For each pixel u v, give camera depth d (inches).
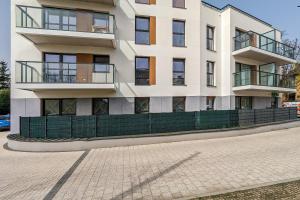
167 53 564.1
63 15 446.0
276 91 709.9
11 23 465.7
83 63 470.9
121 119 391.5
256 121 535.5
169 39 567.2
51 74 430.3
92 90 499.2
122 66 527.8
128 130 395.5
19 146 353.1
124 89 527.2
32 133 370.3
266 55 656.4
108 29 468.8
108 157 297.0
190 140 413.1
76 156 308.8
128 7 534.9
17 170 249.9
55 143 345.1
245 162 254.1
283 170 219.9
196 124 446.6
